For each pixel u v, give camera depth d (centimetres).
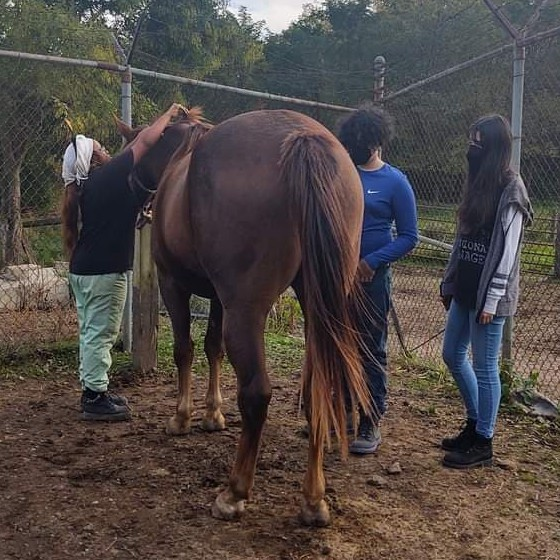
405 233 351
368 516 293
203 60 1805
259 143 266
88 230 395
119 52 502
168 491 312
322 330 247
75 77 791
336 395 250
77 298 407
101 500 303
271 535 273
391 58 2361
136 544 266
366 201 354
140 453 359
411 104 618
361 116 351
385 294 361
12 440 375
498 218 329
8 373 495
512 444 389
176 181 310
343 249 248
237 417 420
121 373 503
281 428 404
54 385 479
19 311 599
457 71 503
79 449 363
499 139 331
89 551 261
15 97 602
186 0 1739
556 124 511
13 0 982
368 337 356
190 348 376
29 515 288
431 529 285
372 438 367
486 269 333
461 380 363
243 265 260
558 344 709
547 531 288
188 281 337
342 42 2956
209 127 348
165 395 468
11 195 606
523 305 891
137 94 988
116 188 387
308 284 248
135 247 493
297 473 336
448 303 372
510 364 459
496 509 306
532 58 505
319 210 245
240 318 263
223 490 313
